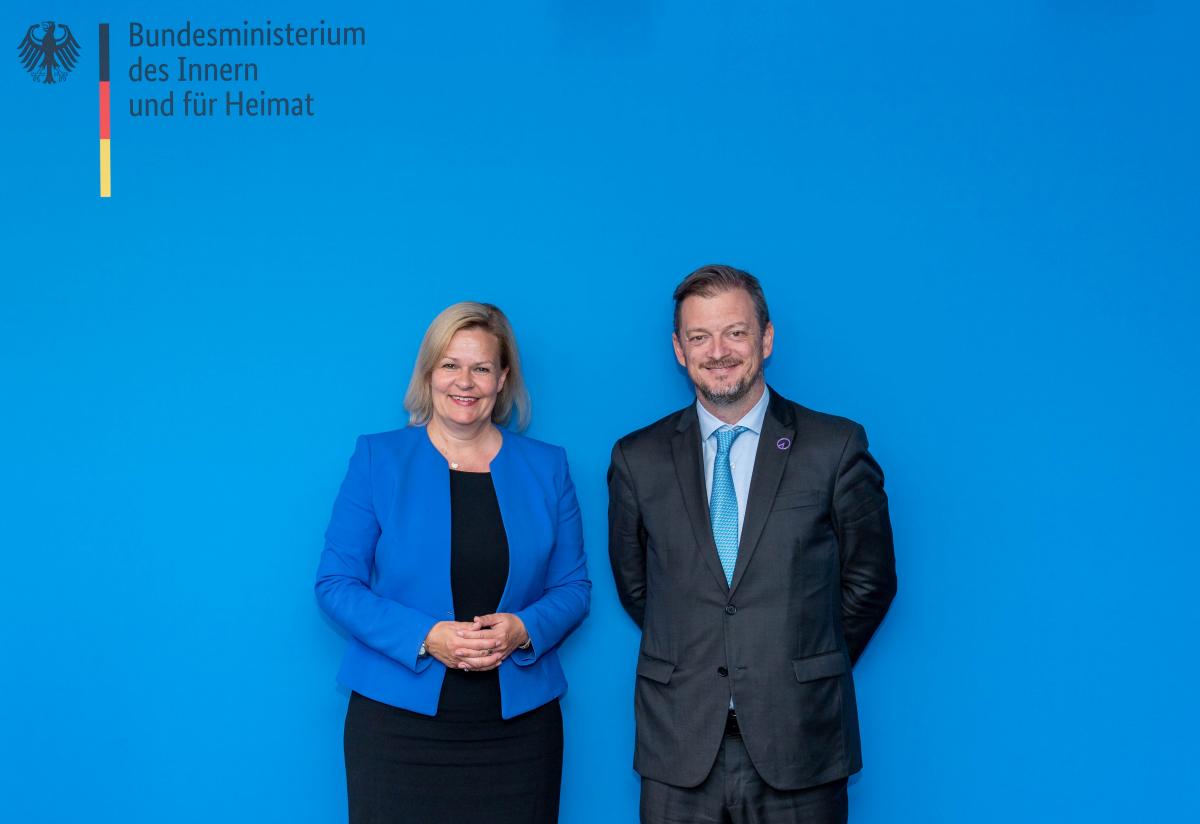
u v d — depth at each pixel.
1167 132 2.54
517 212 2.54
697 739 2.09
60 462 2.49
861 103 2.54
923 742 2.51
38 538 2.48
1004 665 2.52
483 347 2.25
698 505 2.15
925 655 2.52
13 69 2.53
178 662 2.49
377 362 2.53
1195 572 2.53
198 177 2.53
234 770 2.49
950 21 2.54
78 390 2.50
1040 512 2.53
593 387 2.54
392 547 2.19
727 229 2.54
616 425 2.54
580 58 2.55
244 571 2.50
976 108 2.54
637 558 2.29
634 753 2.32
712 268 2.22
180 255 2.52
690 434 2.23
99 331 2.50
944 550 2.53
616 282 2.54
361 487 2.26
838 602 2.19
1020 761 2.52
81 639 2.48
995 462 2.54
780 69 2.53
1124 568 2.53
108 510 2.49
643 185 2.54
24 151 2.52
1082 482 2.54
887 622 2.52
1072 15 2.54
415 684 2.13
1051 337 2.54
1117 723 2.51
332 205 2.54
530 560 2.22
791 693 2.06
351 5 2.55
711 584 2.11
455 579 2.18
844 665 2.14
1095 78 2.54
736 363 2.14
